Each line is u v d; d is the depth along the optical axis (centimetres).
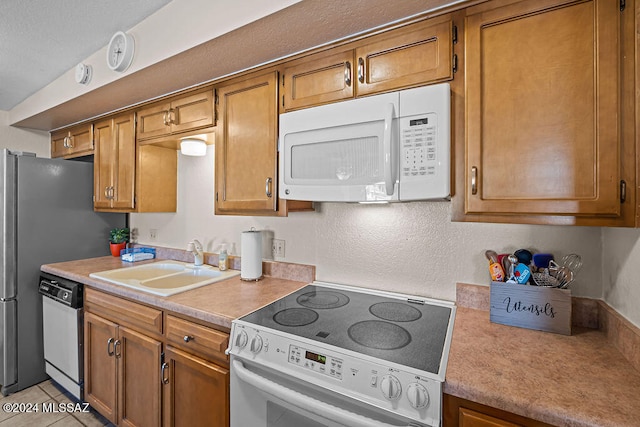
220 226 211
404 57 114
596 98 86
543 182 92
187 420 132
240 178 157
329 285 163
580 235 115
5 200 204
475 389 76
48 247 223
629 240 92
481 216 102
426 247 142
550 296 108
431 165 103
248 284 168
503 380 79
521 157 95
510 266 118
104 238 254
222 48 133
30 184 214
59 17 149
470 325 114
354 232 159
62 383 200
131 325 156
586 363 87
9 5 139
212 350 122
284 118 134
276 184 145
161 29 143
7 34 162
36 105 230
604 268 110
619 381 79
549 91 92
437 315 123
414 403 79
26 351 213
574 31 89
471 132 102
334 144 121
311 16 111
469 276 133
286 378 101
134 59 156
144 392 149
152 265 215
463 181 104
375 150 112
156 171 219
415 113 105
